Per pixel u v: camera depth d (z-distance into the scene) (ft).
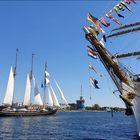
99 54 108.17
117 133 155.94
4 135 141.38
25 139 126.31
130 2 111.14
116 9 108.99
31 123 244.42
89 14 105.29
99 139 126.72
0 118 328.90
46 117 372.17
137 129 111.14
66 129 183.93
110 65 109.40
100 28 105.81
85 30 104.88
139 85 108.06
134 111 108.99
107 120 335.06
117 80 111.45
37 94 396.16
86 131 169.07
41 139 127.03
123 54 114.62
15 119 311.06
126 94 108.06
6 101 367.86
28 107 380.17
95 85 101.65
